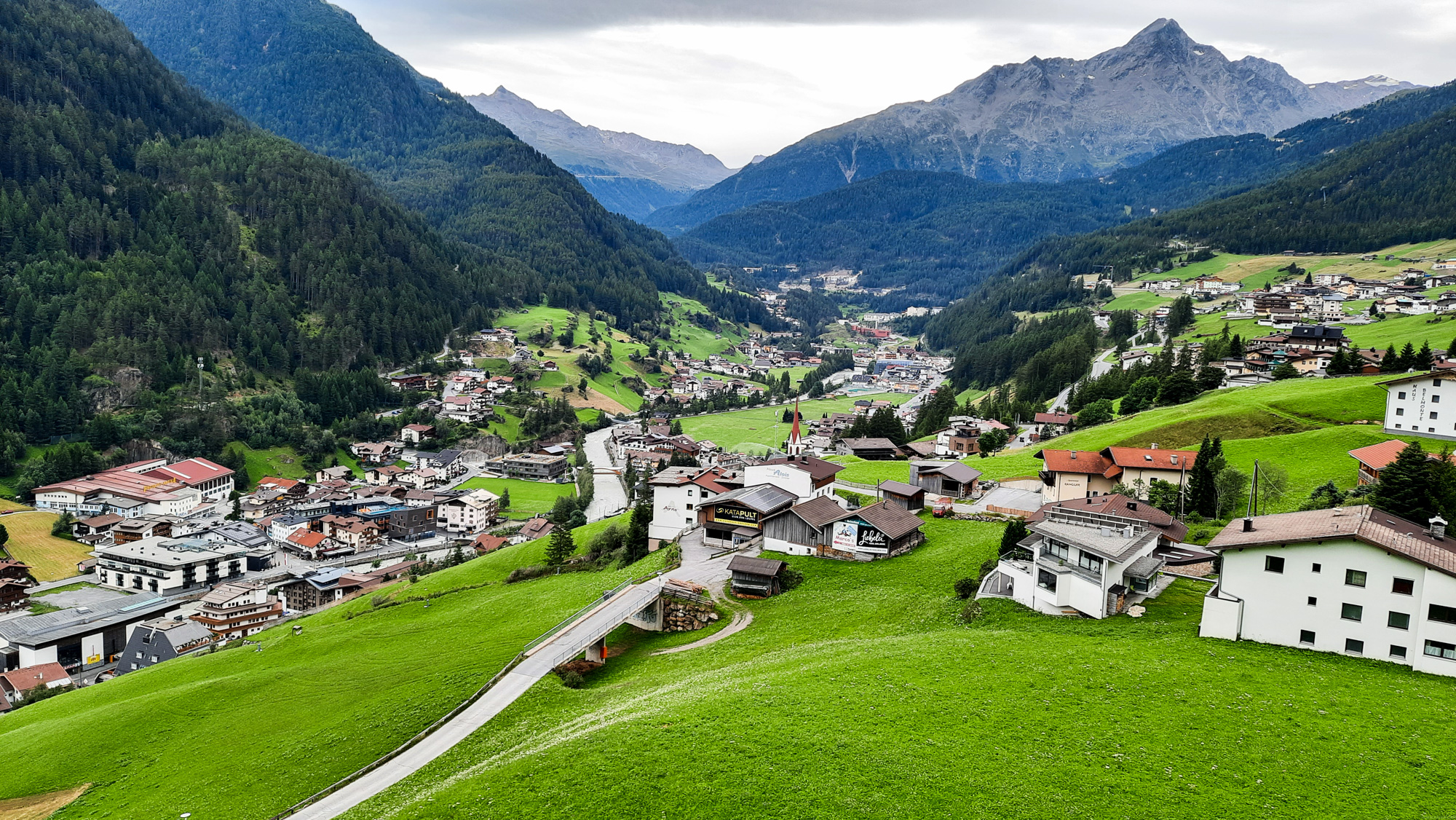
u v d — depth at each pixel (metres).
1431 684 47.97
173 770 66.88
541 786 43.66
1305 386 156.62
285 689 80.06
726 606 80.62
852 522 91.06
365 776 54.53
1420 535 55.94
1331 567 52.66
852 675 53.69
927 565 84.19
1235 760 41.62
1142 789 39.62
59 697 96.81
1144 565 66.00
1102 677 50.59
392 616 109.00
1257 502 94.62
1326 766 40.72
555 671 66.56
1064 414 196.38
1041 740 44.22
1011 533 77.31
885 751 43.62
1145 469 110.06
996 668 53.16
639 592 79.19
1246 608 55.44
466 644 83.50
